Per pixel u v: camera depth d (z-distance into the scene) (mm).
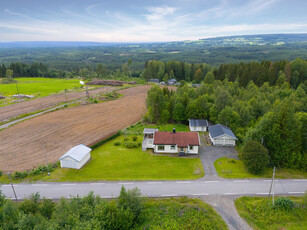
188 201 27828
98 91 105375
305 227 23625
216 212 25891
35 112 68938
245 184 31484
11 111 70000
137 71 184500
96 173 34656
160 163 37812
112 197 28734
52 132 53125
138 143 45062
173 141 41562
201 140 48375
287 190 29953
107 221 22188
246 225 24047
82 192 30000
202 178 33125
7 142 47000
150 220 25203
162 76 151875
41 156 40531
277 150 36062
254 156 33438
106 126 57906
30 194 29594
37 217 22594
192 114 57938
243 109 50812
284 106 36312
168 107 60188
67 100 85438
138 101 87312
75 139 49000
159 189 30484
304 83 82000
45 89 109438
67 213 22578
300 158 35000
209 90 72625
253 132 38375
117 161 38531
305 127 36250
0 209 23891
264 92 70938
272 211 25594
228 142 45000
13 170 35531
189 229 23812
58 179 33094
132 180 32781
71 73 187500
